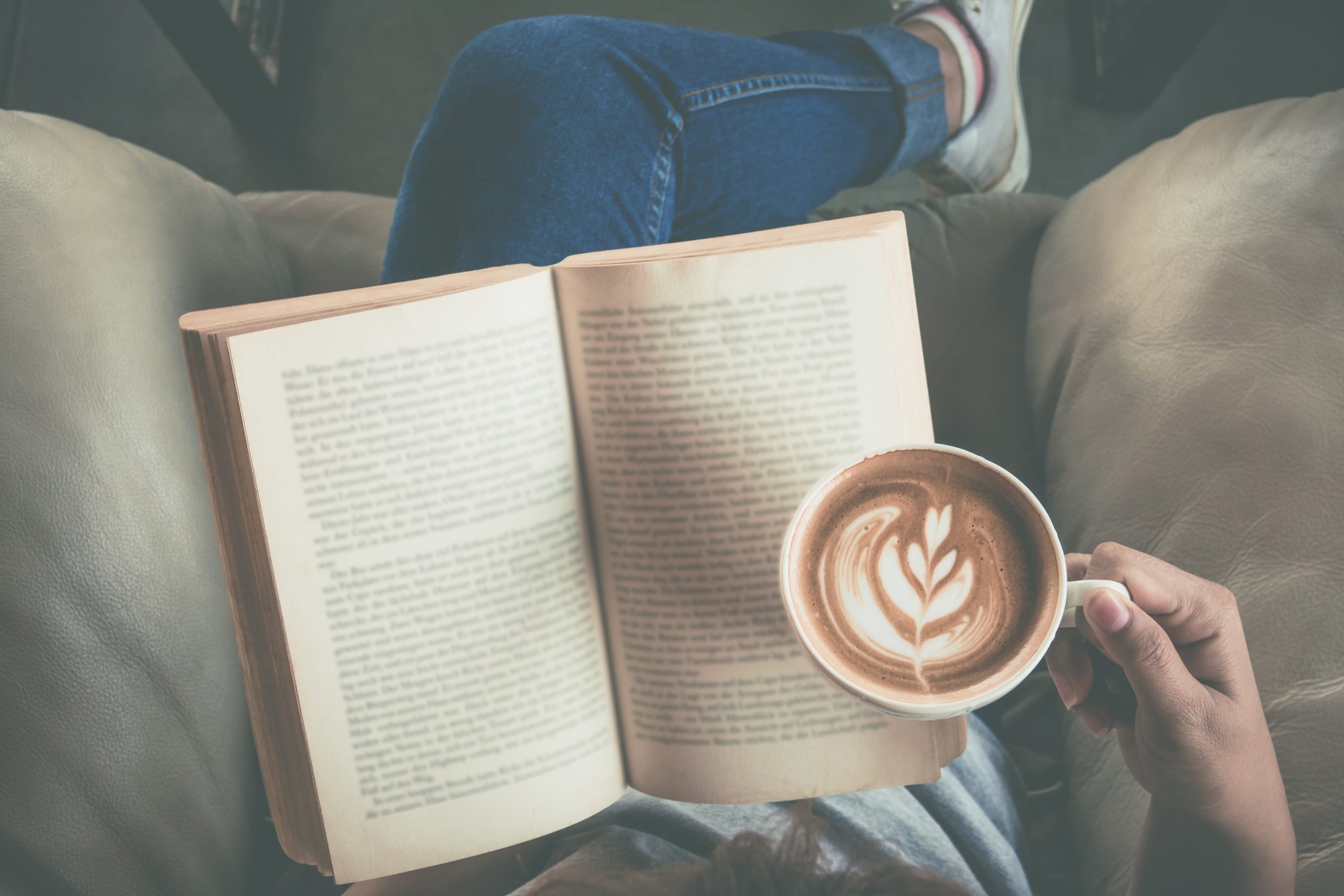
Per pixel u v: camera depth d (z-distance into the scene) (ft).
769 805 2.36
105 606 2.28
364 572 1.80
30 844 2.11
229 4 4.91
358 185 5.00
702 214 2.89
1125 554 1.79
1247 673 1.77
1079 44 4.93
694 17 4.96
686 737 1.94
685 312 1.79
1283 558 2.06
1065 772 2.63
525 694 1.89
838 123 3.09
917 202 3.36
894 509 1.79
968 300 3.16
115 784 2.25
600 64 2.63
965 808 2.38
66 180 2.45
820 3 4.97
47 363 2.29
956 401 3.10
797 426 1.83
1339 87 4.85
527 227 2.48
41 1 5.14
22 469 2.22
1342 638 1.94
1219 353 2.29
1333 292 2.12
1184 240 2.48
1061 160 4.91
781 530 1.87
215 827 2.45
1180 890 1.94
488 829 1.90
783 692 1.90
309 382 1.74
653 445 1.85
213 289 2.83
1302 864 1.90
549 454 1.85
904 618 1.74
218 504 1.81
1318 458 2.06
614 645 1.95
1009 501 1.77
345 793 1.85
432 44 5.02
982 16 3.65
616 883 1.83
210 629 2.51
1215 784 1.70
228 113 4.99
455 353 1.77
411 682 1.85
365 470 1.78
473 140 2.57
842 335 1.80
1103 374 2.61
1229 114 2.62
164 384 2.52
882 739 1.90
